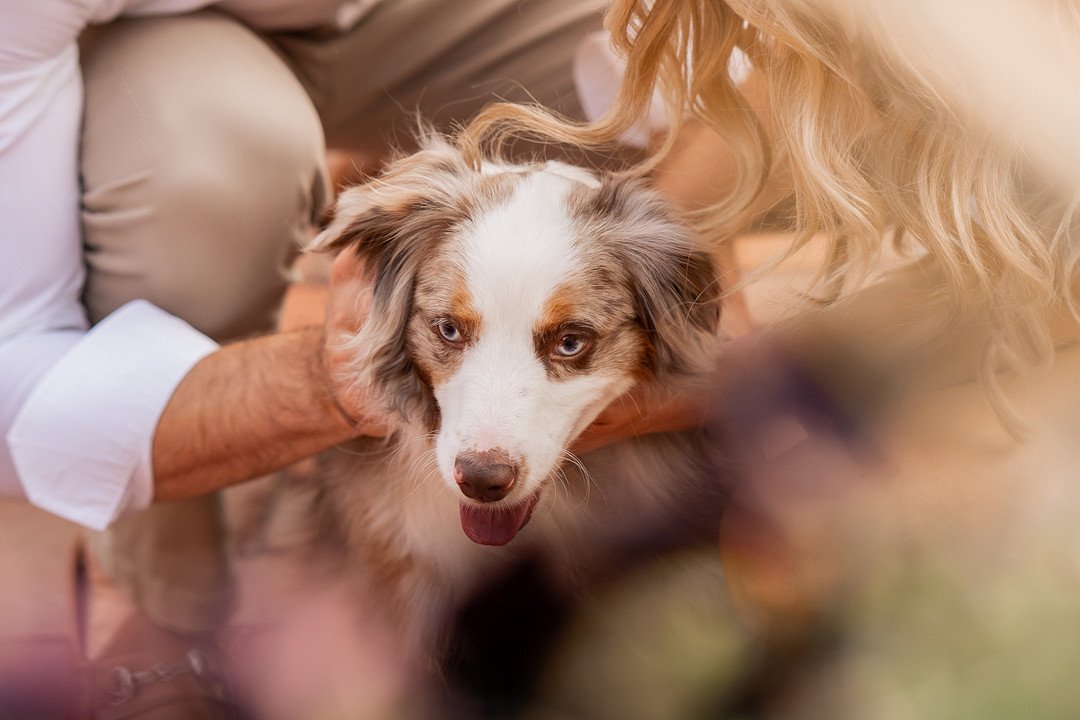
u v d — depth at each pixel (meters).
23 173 1.66
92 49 1.92
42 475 1.62
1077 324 1.05
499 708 1.08
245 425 1.66
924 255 1.34
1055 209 1.05
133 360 1.63
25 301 1.70
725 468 1.40
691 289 1.62
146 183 1.78
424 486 1.72
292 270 2.10
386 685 1.52
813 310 1.15
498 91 2.44
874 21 0.98
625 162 2.02
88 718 1.63
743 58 1.64
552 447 1.50
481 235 1.54
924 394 0.94
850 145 1.15
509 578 1.57
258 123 1.86
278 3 2.09
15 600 1.94
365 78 2.33
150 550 2.00
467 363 1.53
